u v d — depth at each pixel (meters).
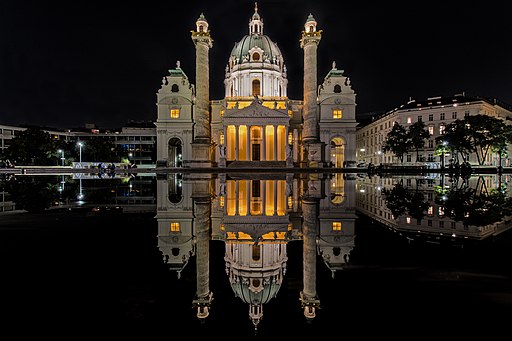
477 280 5.48
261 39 83.19
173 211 13.53
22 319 4.12
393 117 96.56
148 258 6.99
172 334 3.82
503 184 30.61
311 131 64.06
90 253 7.27
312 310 4.45
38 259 6.77
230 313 4.44
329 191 21.84
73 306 4.53
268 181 30.69
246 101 73.19
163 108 71.31
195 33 62.25
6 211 13.91
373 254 7.19
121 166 82.94
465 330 3.82
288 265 6.55
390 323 4.04
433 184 30.00
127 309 4.48
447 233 9.22
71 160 98.62
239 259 7.05
